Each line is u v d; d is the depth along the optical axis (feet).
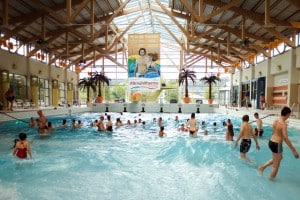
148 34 71.77
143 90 72.54
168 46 100.01
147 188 14.19
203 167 18.07
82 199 12.77
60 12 51.13
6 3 38.01
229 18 48.01
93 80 82.28
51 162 19.26
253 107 73.05
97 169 17.69
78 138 30.07
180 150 23.56
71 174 16.55
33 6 46.60
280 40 52.34
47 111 52.29
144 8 66.28
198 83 102.78
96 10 56.54
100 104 75.20
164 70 103.30
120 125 41.34
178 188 14.12
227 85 103.86
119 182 15.11
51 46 74.84
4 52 54.29
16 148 19.63
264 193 13.17
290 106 49.73
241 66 86.63
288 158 20.22
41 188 14.16
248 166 18.06
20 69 60.54
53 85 76.54
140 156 21.40
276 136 14.34
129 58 72.43
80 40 74.69
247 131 19.56
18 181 15.21
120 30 82.64
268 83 63.21
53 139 29.25
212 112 74.08
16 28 50.80
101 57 95.55
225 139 29.09
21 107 56.54
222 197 12.82
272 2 40.81
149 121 48.47
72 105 84.02
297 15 43.73
